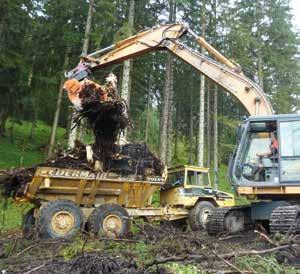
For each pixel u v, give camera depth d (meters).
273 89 34.78
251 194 9.88
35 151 29.00
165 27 12.74
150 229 11.19
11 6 22.48
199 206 14.42
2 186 11.11
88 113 10.91
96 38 20.50
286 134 9.80
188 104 36.66
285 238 7.36
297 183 9.55
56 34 23.53
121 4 23.45
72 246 8.55
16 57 23.67
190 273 5.59
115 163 11.46
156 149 36.75
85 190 11.15
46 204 10.27
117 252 7.62
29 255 7.96
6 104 25.11
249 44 29.33
